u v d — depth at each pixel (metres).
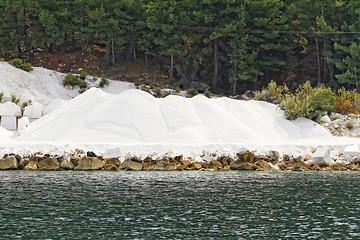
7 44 180.62
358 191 47.00
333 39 157.75
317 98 109.75
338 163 72.75
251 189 48.50
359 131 105.31
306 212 36.31
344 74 148.50
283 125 101.00
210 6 161.38
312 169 70.25
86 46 183.50
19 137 90.25
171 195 44.38
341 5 158.50
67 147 73.50
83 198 42.41
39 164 68.94
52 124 92.25
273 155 73.50
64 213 35.69
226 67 179.62
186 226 31.75
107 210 36.94
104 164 69.06
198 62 179.62
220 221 33.28
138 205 39.03
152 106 95.38
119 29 168.75
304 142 87.75
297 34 168.25
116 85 162.12
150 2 164.38
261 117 102.12
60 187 49.47
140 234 29.58
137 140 85.12
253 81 168.75
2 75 147.50
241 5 157.62
